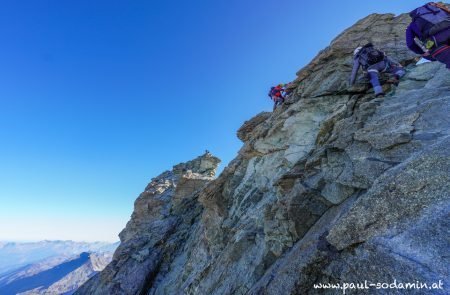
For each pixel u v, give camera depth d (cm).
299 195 668
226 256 1028
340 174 582
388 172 400
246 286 767
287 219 694
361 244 350
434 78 700
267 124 1423
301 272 425
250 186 1364
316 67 1290
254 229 1003
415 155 395
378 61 828
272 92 1719
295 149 1080
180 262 2067
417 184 339
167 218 2816
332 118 909
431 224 290
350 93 985
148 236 2542
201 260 1536
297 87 1368
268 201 1074
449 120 457
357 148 578
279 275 484
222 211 1516
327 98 1083
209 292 974
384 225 338
